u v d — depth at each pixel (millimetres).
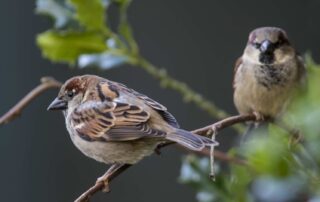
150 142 7609
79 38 8359
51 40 8398
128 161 7910
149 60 14195
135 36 14203
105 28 8367
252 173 6777
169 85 8211
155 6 14273
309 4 13414
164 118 7621
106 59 8375
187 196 13719
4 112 13406
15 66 13492
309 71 6453
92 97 8188
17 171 13383
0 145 13359
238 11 14047
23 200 13398
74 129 8258
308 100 5125
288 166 5918
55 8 8500
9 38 13508
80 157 13578
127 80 13969
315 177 5953
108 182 7355
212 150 6625
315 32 13320
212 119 13859
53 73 13625
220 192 7559
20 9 13555
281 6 13648
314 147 5363
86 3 8250
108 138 7758
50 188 13477
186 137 6969
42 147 13531
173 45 14219
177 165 13812
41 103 13562
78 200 7137
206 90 14102
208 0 14211
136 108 7641
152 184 13836
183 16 14258
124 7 8367
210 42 14172
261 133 6145
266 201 6840
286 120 8070
